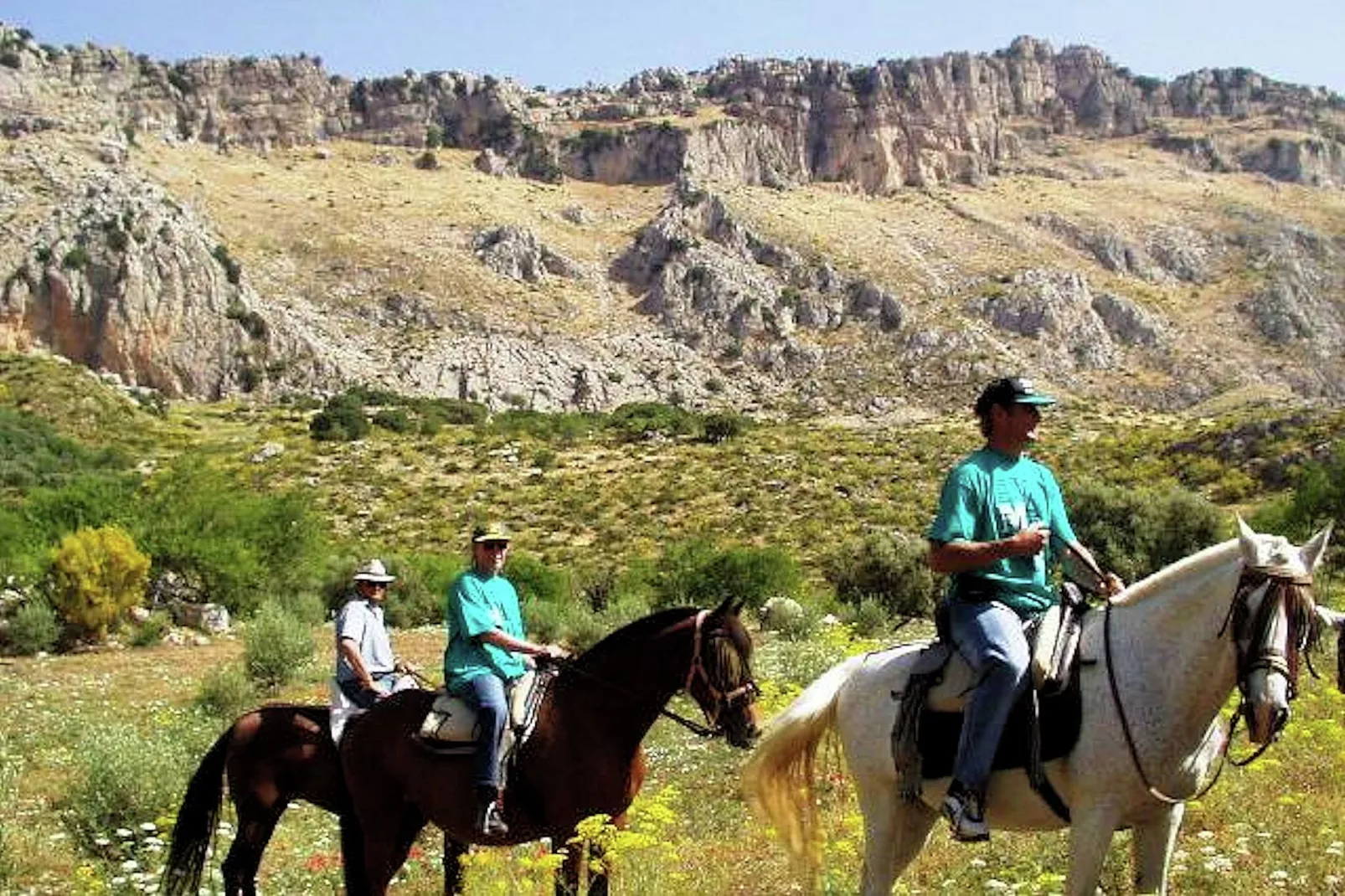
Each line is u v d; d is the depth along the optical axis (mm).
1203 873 7648
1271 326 173250
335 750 8773
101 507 39156
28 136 157875
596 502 76062
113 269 127562
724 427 101375
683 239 169500
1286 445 65250
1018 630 5980
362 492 80188
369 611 9180
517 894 7801
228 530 39375
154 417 109375
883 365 147250
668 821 7949
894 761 6328
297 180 188125
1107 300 166875
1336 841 7867
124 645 32531
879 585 37219
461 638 7914
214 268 133750
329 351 134500
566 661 7836
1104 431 107500
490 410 129625
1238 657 5504
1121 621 5867
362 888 8375
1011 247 189750
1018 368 146625
